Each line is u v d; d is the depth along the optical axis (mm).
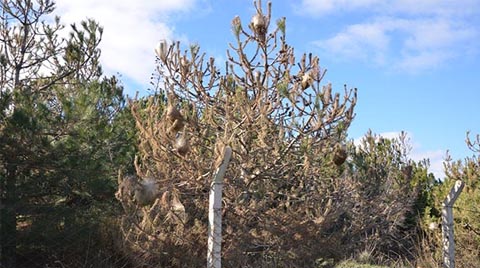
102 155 11703
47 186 11180
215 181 7641
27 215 10898
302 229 9859
